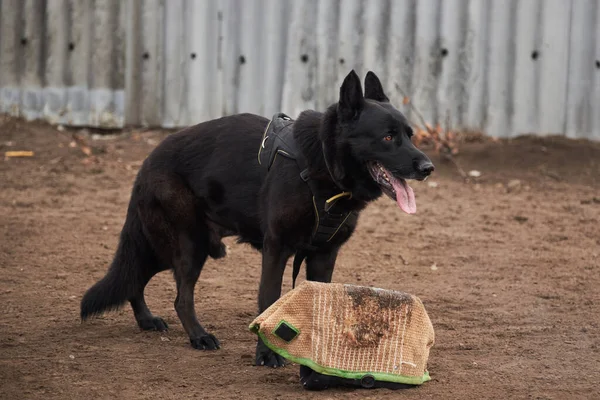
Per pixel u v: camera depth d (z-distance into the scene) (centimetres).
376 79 728
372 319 618
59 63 1730
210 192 732
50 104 1747
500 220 1265
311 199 667
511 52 1620
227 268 1028
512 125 1644
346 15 1638
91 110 1730
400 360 614
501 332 774
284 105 1681
